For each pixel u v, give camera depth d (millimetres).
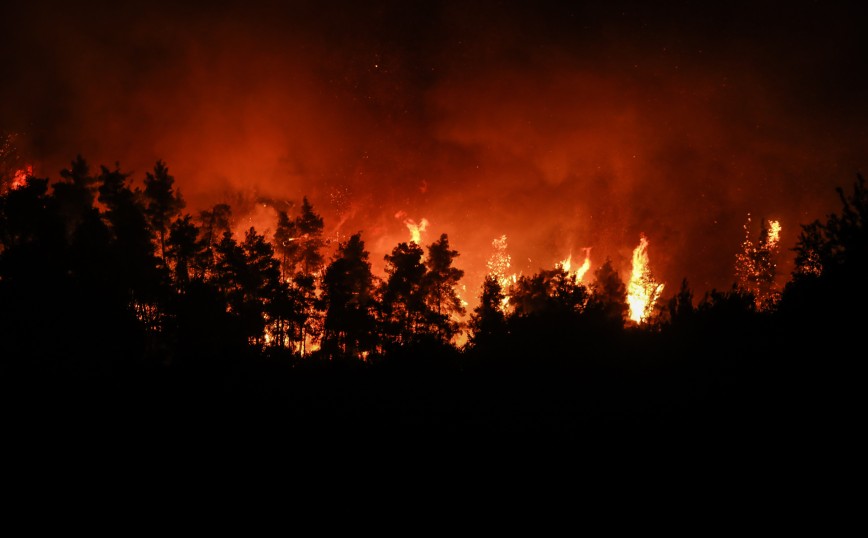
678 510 9156
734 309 16516
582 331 17875
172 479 11852
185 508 10695
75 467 12500
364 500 10547
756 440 10633
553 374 16141
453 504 10133
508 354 17531
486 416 13930
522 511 9688
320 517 10102
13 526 10289
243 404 16656
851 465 9562
